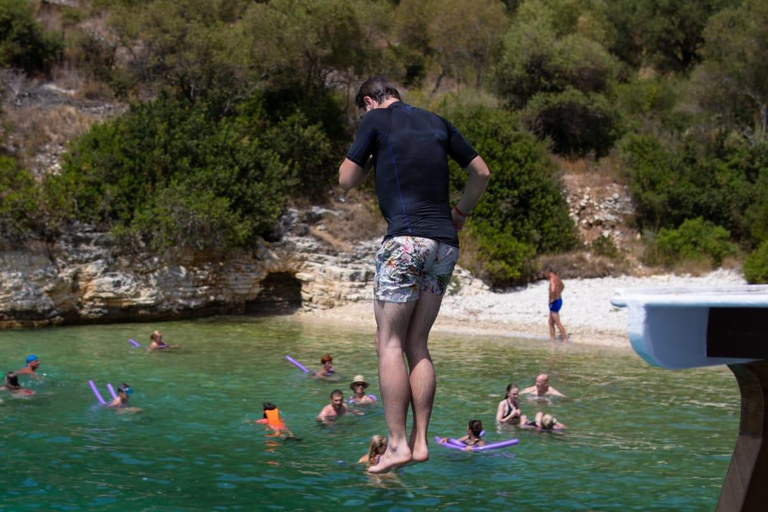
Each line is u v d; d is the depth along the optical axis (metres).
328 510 8.27
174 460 9.97
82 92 31.05
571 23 44.59
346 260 25.84
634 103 38.69
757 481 3.18
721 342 2.77
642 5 46.53
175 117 25.34
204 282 23.94
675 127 36.59
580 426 12.12
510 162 29.03
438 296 3.60
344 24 31.17
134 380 14.80
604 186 33.06
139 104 26.88
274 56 29.92
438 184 3.56
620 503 8.67
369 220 27.88
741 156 33.03
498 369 16.80
